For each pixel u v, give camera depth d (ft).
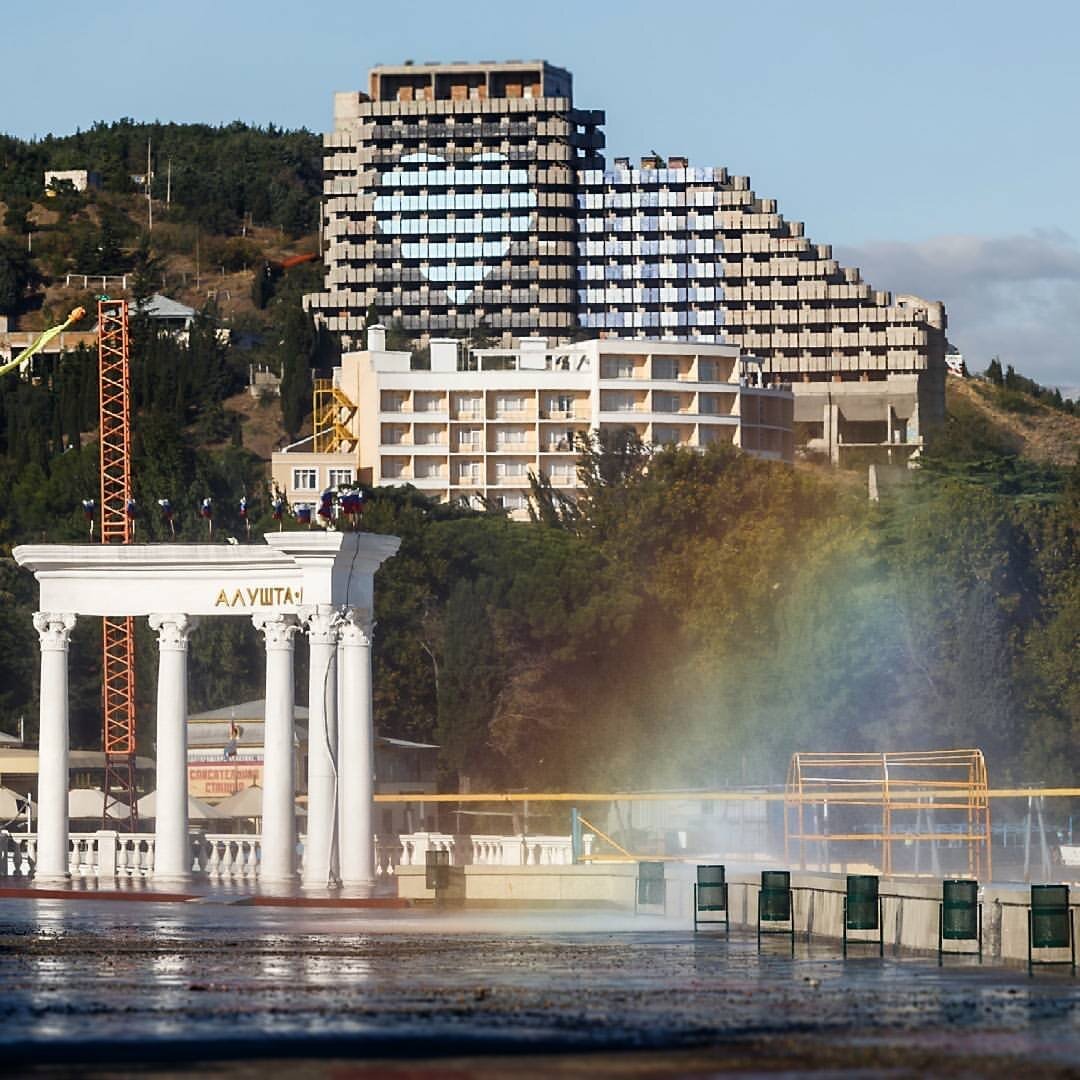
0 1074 249.75
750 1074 249.75
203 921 552.41
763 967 402.11
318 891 649.61
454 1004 328.49
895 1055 267.80
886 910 454.81
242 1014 314.35
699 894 524.52
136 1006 326.03
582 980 371.76
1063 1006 327.67
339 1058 264.52
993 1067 257.14
